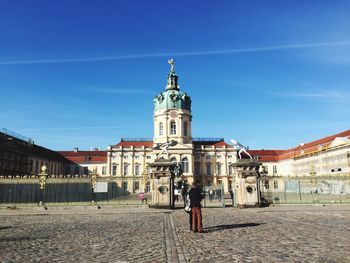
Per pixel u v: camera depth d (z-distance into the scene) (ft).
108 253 31.27
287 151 332.19
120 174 303.89
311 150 267.39
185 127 300.81
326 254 29.37
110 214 76.84
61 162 306.55
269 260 27.32
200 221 44.11
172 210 84.69
